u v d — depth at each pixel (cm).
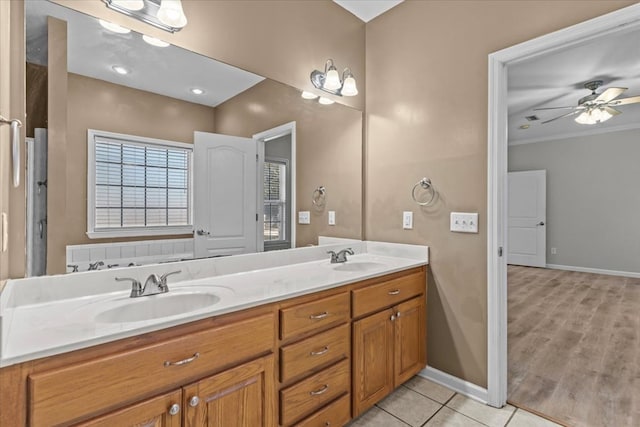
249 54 181
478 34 187
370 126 244
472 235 190
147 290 131
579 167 562
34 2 120
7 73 103
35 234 120
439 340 206
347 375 156
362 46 246
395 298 185
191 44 159
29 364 79
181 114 159
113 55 139
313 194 216
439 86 205
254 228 188
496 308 179
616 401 184
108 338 89
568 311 348
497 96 179
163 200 154
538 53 167
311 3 211
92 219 134
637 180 510
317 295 144
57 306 117
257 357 122
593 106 345
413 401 186
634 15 137
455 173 197
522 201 620
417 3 216
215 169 172
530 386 201
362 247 244
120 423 90
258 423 121
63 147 127
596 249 548
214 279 159
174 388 101
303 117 209
